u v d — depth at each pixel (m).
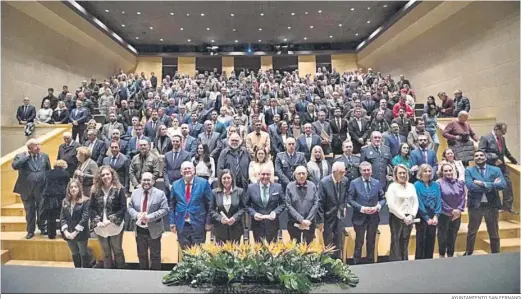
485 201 4.39
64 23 11.05
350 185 4.07
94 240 4.04
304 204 3.85
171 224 3.94
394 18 12.23
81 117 8.17
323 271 2.23
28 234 4.61
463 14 10.16
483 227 4.79
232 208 3.79
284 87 11.27
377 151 5.09
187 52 15.77
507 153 5.27
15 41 9.66
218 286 2.17
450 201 4.16
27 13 10.12
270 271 2.19
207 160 5.41
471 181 4.43
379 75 13.37
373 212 3.90
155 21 12.57
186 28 13.13
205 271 2.23
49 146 7.51
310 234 3.90
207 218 3.88
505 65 8.55
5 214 5.53
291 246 2.38
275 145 6.09
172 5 10.94
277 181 4.73
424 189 4.08
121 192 3.87
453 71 10.77
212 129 6.06
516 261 2.53
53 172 4.54
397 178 4.12
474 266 2.45
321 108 8.12
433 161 5.11
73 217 3.82
